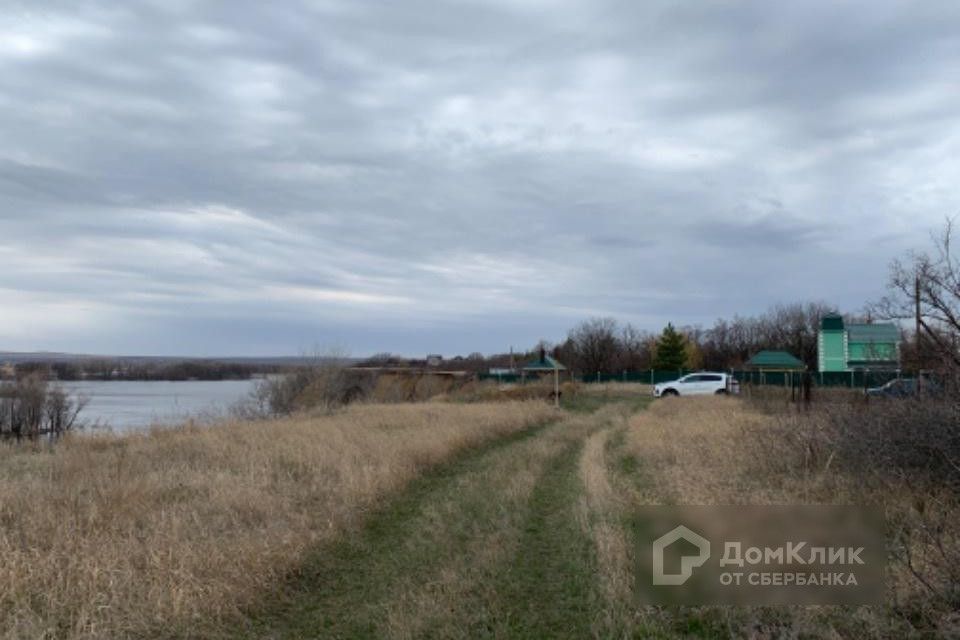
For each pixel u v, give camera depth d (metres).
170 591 6.12
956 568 5.55
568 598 6.46
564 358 72.06
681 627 5.62
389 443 15.27
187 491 10.44
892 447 9.12
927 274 8.56
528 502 10.67
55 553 6.89
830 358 40.94
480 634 5.68
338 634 5.84
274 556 7.25
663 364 68.56
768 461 11.84
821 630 5.18
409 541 8.57
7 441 19.73
